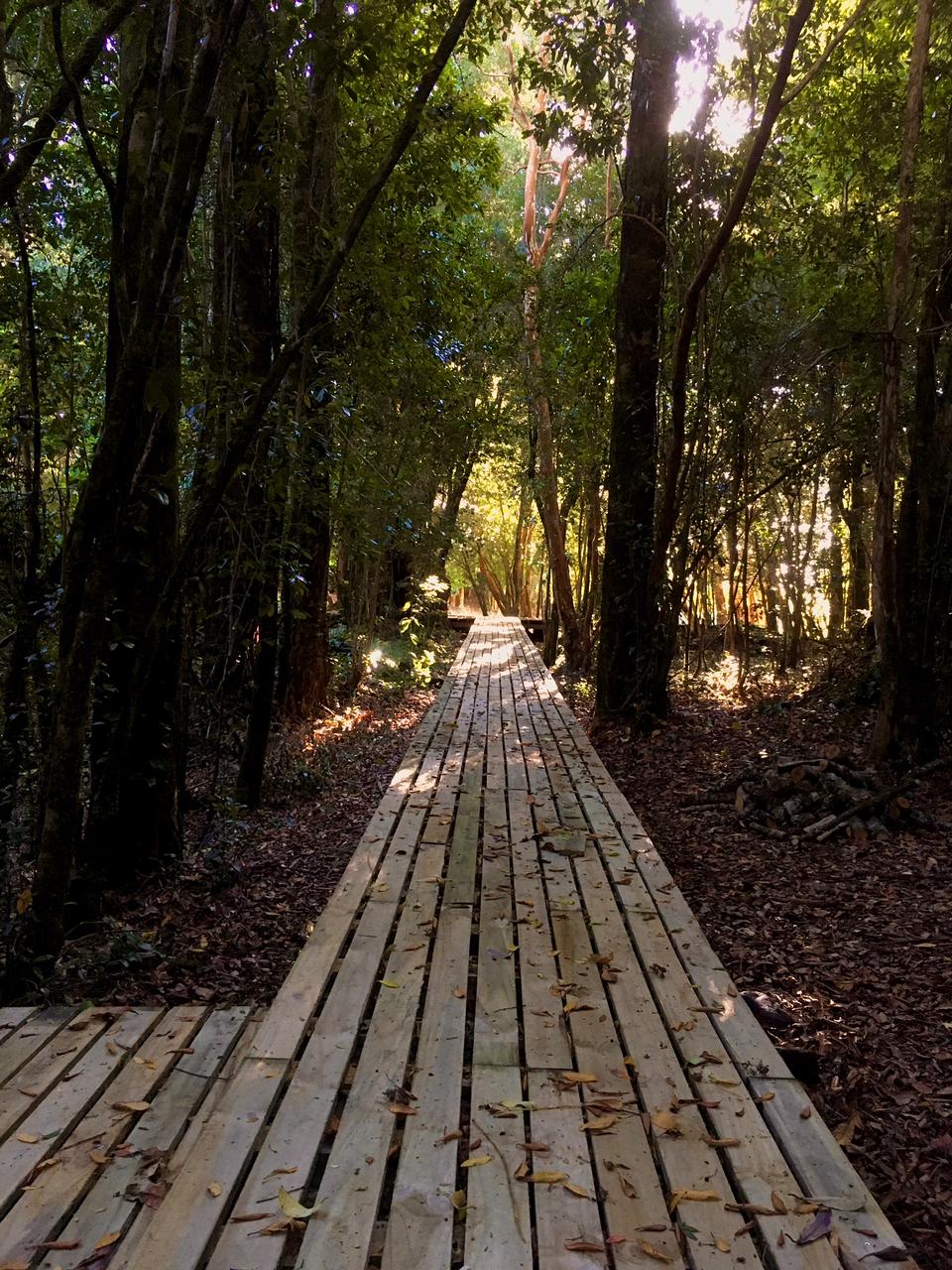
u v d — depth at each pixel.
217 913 4.59
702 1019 2.50
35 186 4.76
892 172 7.34
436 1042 2.35
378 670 13.28
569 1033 2.43
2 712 4.32
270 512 5.70
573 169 15.87
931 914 4.51
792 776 6.30
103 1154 1.91
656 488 9.05
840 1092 2.92
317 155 6.34
